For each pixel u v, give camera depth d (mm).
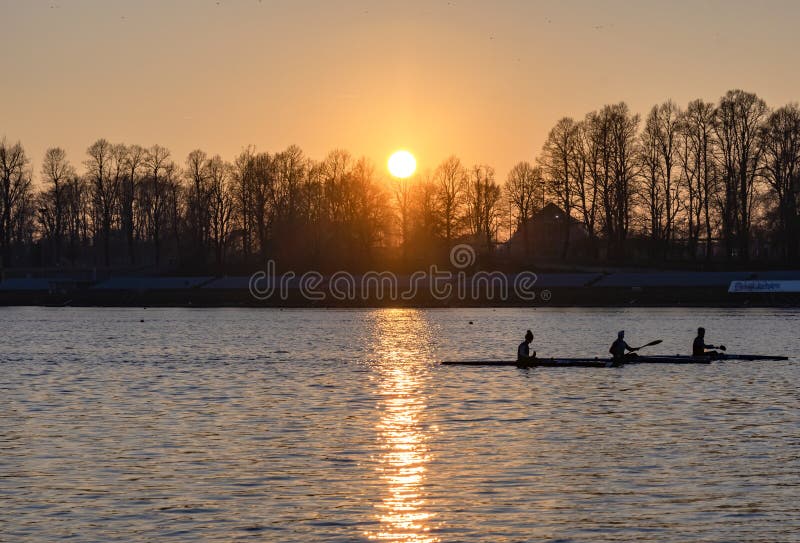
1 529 24594
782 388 47344
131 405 43500
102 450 33312
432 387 49094
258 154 175500
